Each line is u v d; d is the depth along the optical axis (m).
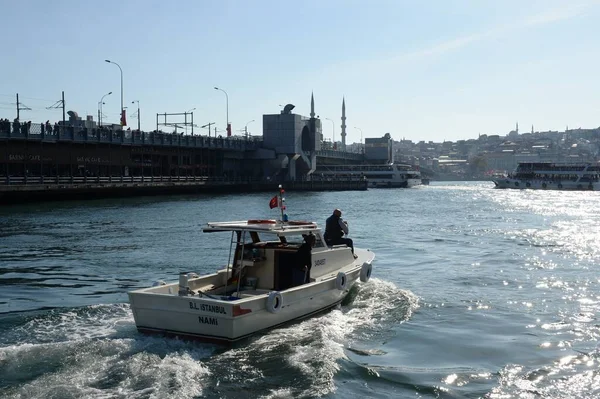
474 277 21.17
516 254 27.67
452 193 123.06
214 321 11.67
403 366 11.22
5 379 9.69
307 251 14.74
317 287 14.37
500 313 15.64
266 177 125.56
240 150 119.38
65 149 74.00
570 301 17.16
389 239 34.59
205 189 103.31
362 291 17.75
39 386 9.38
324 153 155.25
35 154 69.00
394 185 163.75
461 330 13.91
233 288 14.75
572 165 144.62
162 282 13.34
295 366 10.72
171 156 100.31
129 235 34.19
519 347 12.59
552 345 12.75
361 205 73.31
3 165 72.31
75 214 50.19
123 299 16.69
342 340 12.80
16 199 64.50
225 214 51.81
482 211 62.56
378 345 12.62
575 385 10.32
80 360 10.62
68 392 9.18
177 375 9.99
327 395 9.54
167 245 29.64
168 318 12.02
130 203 67.44
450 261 25.38
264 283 14.80
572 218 52.50
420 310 15.82
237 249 14.92
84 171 77.69
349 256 17.61
